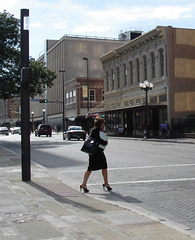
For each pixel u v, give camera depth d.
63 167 13.94
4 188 8.79
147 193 8.41
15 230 5.18
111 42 77.75
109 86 52.03
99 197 7.95
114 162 14.95
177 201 7.52
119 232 5.07
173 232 5.12
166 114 36.97
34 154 20.14
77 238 4.79
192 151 20.23
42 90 38.25
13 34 31.69
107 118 51.62
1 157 17.25
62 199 7.59
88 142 8.64
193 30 37.56
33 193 8.19
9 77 32.03
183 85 36.88
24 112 9.73
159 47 38.03
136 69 44.06
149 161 15.14
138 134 42.50
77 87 65.88
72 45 74.62
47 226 5.39
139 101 41.75
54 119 82.88
